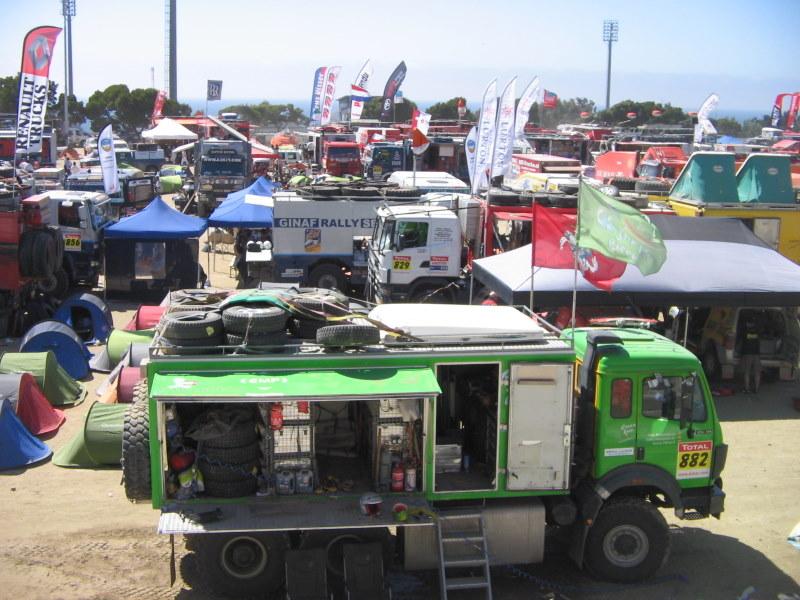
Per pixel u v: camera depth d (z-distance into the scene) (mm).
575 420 9016
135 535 9961
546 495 8836
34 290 19703
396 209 20031
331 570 8617
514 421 8523
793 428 14273
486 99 23578
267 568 8438
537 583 9094
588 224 9602
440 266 19484
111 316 19172
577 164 37406
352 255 22266
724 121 98438
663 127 62781
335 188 22562
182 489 8180
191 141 58062
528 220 20031
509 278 15695
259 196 24938
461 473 8922
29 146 22438
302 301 9266
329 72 56000
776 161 21203
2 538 9773
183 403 8414
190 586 8867
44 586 8766
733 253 16750
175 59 103312
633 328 10414
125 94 91125
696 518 9070
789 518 10906
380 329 8594
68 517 10383
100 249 23266
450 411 9688
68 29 90625
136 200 32906
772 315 16562
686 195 21422
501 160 23625
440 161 44375
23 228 18812
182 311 8992
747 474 12305
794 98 59844
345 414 9242
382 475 8438
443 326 8688
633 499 8953
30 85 22203
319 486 8406
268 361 8195
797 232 20766
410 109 85062
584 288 15203
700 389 8883
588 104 108625
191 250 22219
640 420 8766
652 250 9789
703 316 17125
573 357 8531
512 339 8727
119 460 11977
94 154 47906
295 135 83000
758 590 9070
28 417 13094
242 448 8266
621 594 8898
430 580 9109
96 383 15750
